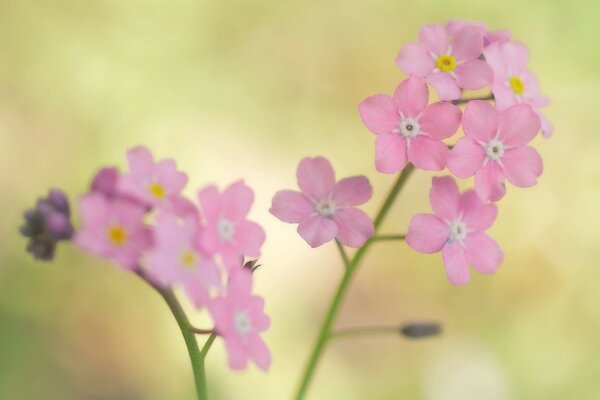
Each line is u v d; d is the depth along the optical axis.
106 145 0.24
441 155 0.13
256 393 0.20
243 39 0.26
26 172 0.23
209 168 0.24
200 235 0.12
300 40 0.26
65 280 0.21
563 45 0.26
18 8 0.26
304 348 0.21
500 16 0.26
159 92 0.25
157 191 0.12
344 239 0.14
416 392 0.21
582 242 0.23
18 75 0.25
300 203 0.14
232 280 0.12
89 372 0.21
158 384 0.20
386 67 0.26
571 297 0.23
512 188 0.24
